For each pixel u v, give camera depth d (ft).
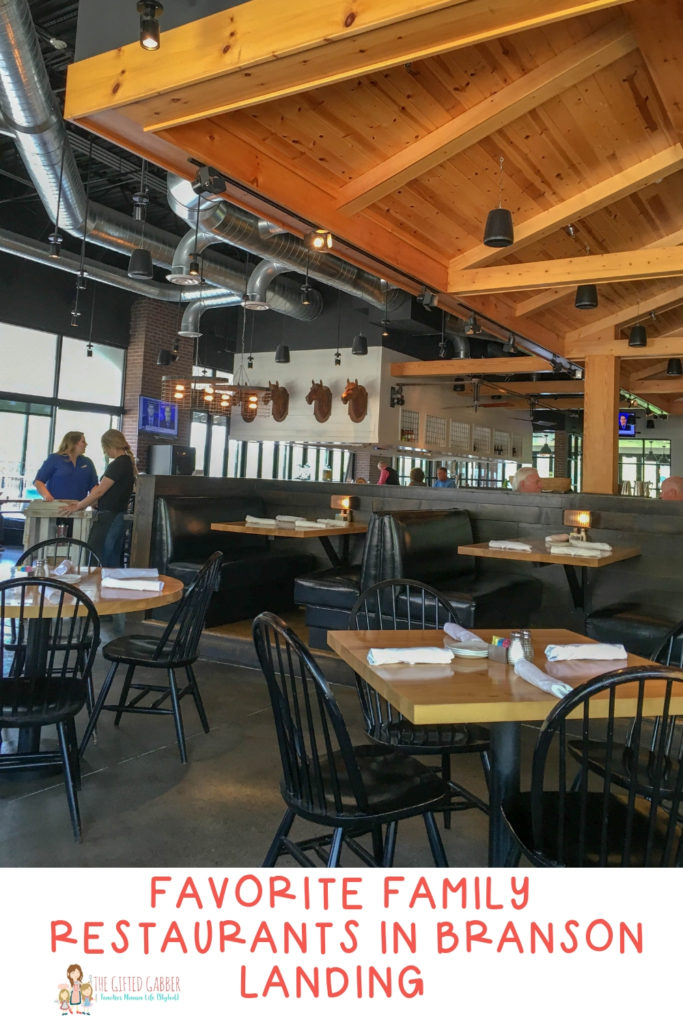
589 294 20.29
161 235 26.86
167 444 39.04
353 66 10.61
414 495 19.45
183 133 12.93
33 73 15.03
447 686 6.21
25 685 9.16
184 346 41.45
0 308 33.06
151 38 10.64
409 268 19.79
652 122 16.69
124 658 10.53
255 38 10.54
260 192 14.82
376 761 7.36
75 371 37.04
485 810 8.20
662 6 11.55
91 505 18.35
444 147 15.10
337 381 39.24
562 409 51.67
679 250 18.90
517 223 19.98
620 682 5.22
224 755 10.71
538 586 17.21
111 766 10.23
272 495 21.84
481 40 9.95
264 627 6.57
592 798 6.64
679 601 15.52
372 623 14.65
